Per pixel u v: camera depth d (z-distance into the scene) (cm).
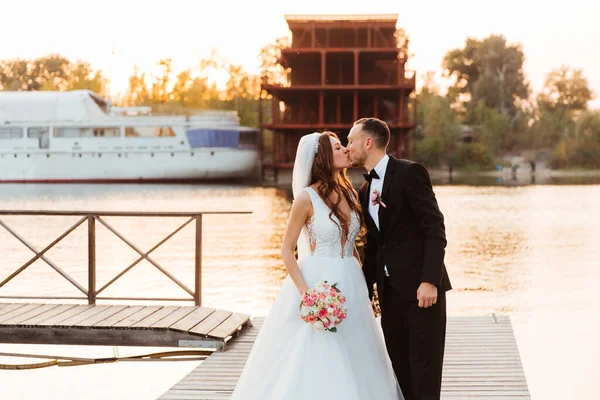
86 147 5878
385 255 434
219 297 1192
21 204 3366
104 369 841
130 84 10119
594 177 6769
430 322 426
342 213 437
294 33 5584
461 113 10238
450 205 3228
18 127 5878
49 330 707
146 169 5866
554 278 1380
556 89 10781
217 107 10012
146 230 2317
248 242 1997
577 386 743
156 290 1266
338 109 5481
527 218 2605
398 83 5422
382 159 437
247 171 5916
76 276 1421
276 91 5656
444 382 586
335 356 420
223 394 562
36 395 741
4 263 1606
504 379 592
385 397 431
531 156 9150
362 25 5475
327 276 432
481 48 10488
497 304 1143
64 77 12144
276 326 440
